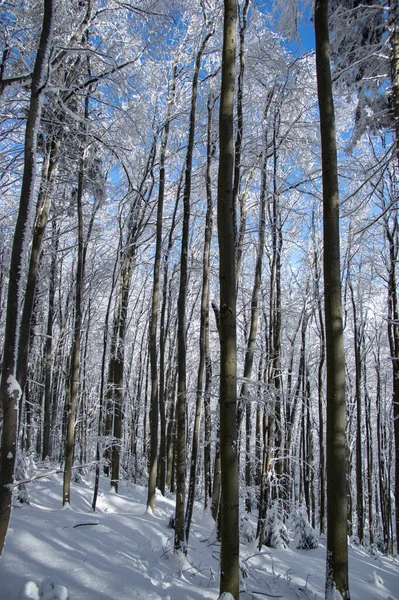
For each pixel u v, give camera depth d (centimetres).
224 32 428
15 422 372
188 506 625
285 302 1505
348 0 701
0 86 570
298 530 893
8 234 1080
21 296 387
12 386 370
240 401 726
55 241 1401
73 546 493
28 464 1005
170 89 962
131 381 2205
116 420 1138
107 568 452
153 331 795
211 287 1410
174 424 1558
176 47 947
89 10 677
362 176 963
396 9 661
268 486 770
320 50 478
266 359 1019
